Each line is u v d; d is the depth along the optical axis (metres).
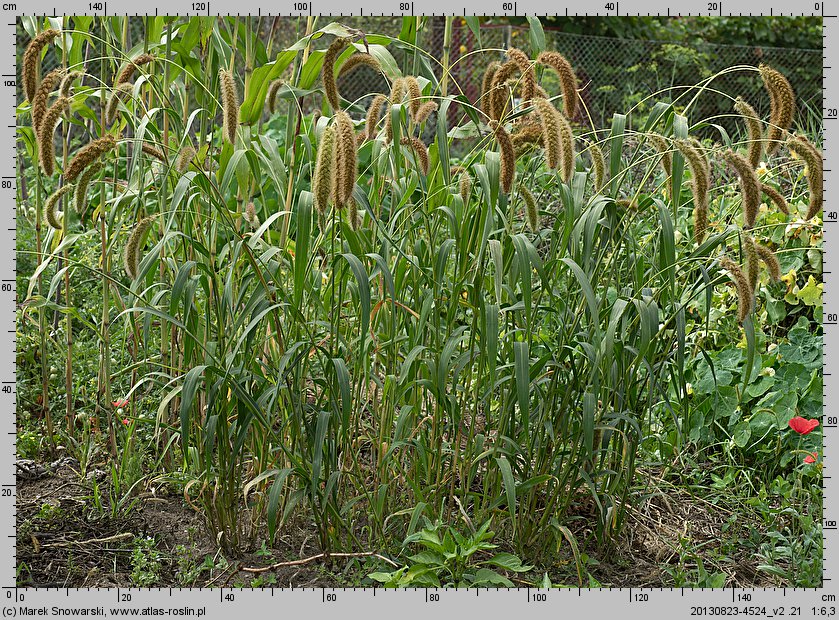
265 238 3.28
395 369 2.77
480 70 8.73
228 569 2.67
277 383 2.38
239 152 2.73
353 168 2.16
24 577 2.62
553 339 2.82
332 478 2.48
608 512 2.69
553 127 2.23
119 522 2.99
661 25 10.14
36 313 3.85
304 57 3.13
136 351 3.27
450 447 2.79
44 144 2.38
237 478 2.79
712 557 2.85
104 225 3.22
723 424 3.71
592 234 2.35
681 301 3.10
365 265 2.65
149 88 3.30
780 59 9.66
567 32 9.22
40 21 3.50
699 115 9.18
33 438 3.47
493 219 2.35
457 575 2.54
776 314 3.94
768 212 4.00
